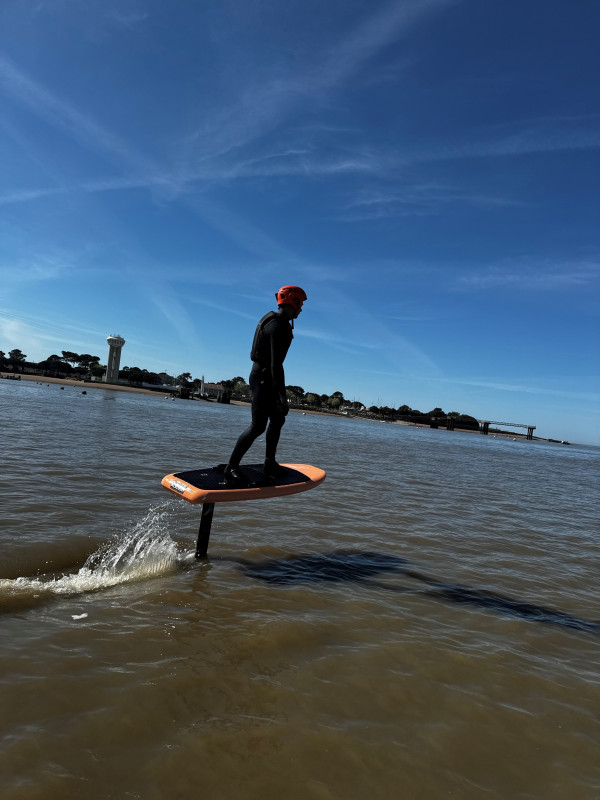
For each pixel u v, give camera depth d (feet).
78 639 12.34
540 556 25.80
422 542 26.25
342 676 11.77
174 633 13.16
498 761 9.22
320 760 8.68
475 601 18.37
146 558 19.40
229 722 9.52
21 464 35.45
